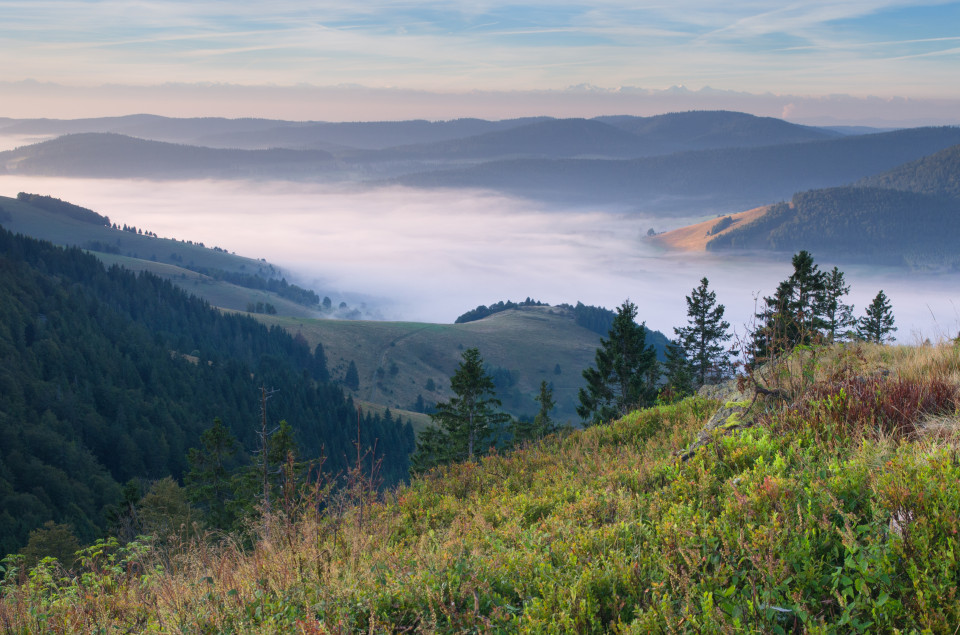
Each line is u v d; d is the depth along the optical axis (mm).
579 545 5289
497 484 10523
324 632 4238
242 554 6629
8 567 6539
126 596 6105
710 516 5402
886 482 4590
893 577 3799
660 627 3865
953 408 6082
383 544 6742
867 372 7855
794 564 4113
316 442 139250
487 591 4777
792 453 6027
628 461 8773
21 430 103375
